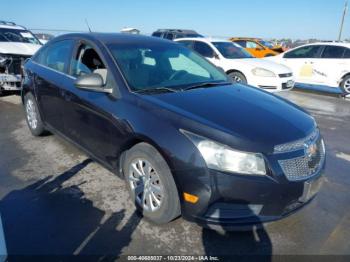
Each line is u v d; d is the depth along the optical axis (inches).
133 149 105.5
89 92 123.3
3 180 131.6
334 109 291.1
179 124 93.0
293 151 90.8
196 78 134.8
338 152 179.2
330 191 133.6
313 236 103.8
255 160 85.6
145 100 105.2
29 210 111.0
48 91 151.3
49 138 181.0
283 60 404.8
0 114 227.9
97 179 134.5
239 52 350.0
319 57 372.5
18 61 262.2
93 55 131.8
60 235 98.9
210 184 86.1
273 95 131.7
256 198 86.4
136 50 132.0
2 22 347.6
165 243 97.6
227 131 88.7
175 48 148.9
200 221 90.6
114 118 109.4
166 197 96.7
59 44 155.9
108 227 103.5
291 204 92.4
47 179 133.4
